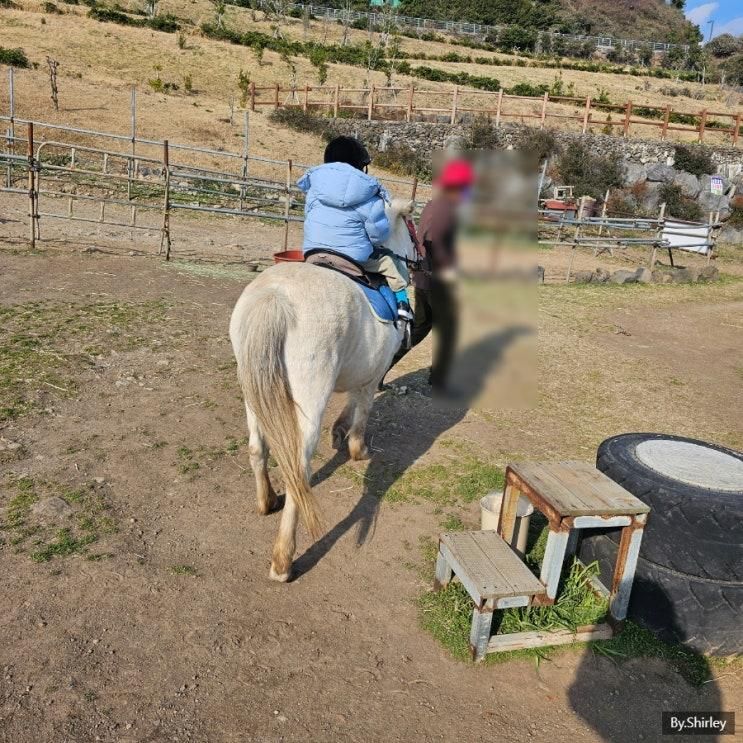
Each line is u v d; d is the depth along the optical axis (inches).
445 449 209.5
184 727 104.0
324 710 109.9
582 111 1471.5
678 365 324.5
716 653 131.6
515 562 127.6
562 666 125.3
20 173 614.9
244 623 126.9
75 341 254.4
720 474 136.6
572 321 388.2
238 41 1595.7
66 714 103.3
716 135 1449.3
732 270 666.2
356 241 152.2
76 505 155.9
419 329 246.8
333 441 201.3
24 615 121.6
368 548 155.0
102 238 457.4
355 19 2335.1
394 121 1115.9
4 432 183.8
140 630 121.9
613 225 565.3
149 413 207.6
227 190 697.6
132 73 1168.8
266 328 121.0
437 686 117.3
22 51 1080.8
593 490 129.4
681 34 3799.2
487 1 2999.5
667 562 129.6
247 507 165.5
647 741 111.1
